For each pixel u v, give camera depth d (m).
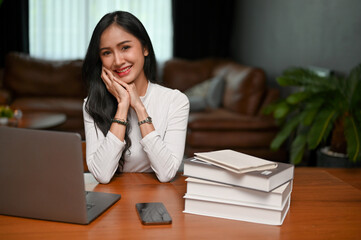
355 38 3.69
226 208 1.35
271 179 1.29
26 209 1.32
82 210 1.27
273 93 4.79
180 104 1.95
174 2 6.53
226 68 5.72
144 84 1.94
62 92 5.89
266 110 3.95
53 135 1.24
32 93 5.87
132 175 1.84
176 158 1.83
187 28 6.62
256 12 5.78
